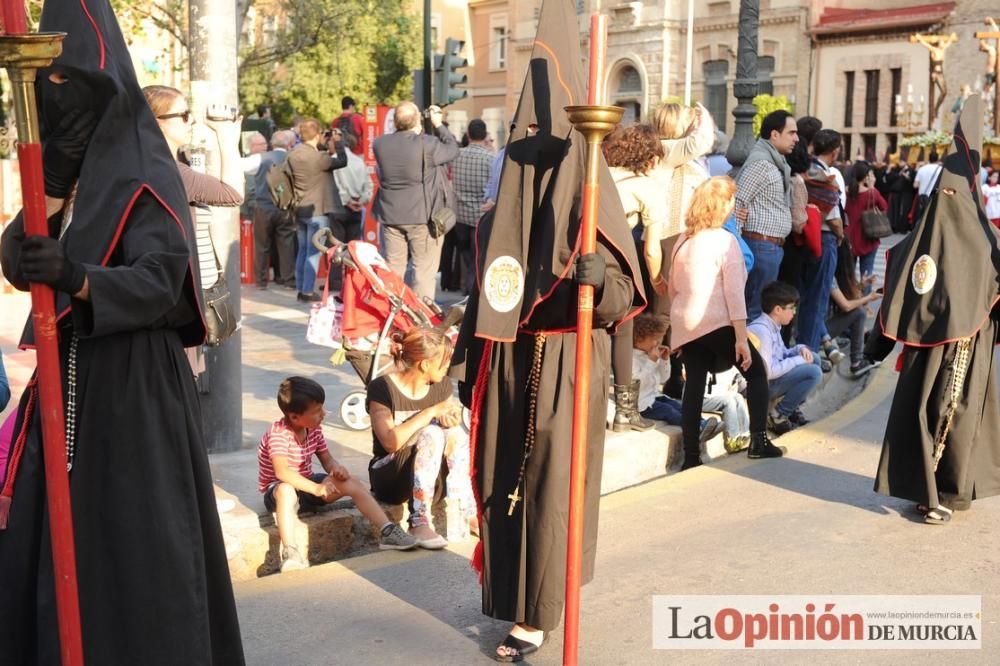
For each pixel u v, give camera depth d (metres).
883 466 5.90
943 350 5.73
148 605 3.28
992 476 5.97
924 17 29.86
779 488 6.41
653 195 6.41
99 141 3.30
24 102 2.90
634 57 34.81
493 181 12.07
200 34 6.29
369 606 4.75
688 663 4.28
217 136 5.76
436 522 5.89
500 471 4.18
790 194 8.80
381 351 7.10
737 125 10.89
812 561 5.31
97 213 3.24
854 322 9.85
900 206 26.25
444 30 43.09
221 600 3.51
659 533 5.65
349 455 6.73
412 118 10.91
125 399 3.30
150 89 4.25
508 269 3.94
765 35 33.38
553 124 4.01
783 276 9.29
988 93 25.81
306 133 13.07
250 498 5.78
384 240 11.20
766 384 7.00
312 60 33.34
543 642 4.41
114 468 3.28
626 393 7.17
